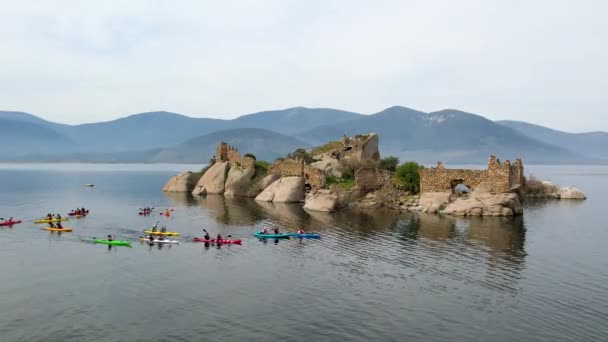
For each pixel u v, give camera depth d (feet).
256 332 118.73
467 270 171.53
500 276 164.45
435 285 154.71
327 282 157.99
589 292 148.05
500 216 296.92
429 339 115.34
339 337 116.16
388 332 119.14
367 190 354.54
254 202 380.17
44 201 402.31
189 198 417.69
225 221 279.08
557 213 335.47
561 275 166.09
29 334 116.88
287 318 127.54
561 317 128.57
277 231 233.14
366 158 420.36
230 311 132.05
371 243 216.33
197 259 187.11
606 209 365.20
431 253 196.85
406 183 352.90
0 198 427.33
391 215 303.48
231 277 163.12
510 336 117.08
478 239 225.15
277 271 170.60
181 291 148.05
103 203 384.68
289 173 400.67
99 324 122.93
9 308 132.98
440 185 327.06
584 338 116.06
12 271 167.63
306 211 324.19
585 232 251.19
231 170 450.30
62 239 223.10
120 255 192.54
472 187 317.42
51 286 151.64
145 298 141.69
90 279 159.22
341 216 299.38
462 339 115.44
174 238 226.99
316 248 206.69
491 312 131.95
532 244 215.72
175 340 114.11
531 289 150.92
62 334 116.98
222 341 113.60
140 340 114.11
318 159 429.38
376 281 159.12
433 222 274.16
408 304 137.80
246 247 208.74
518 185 310.45
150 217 296.30
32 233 237.45
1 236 228.84
